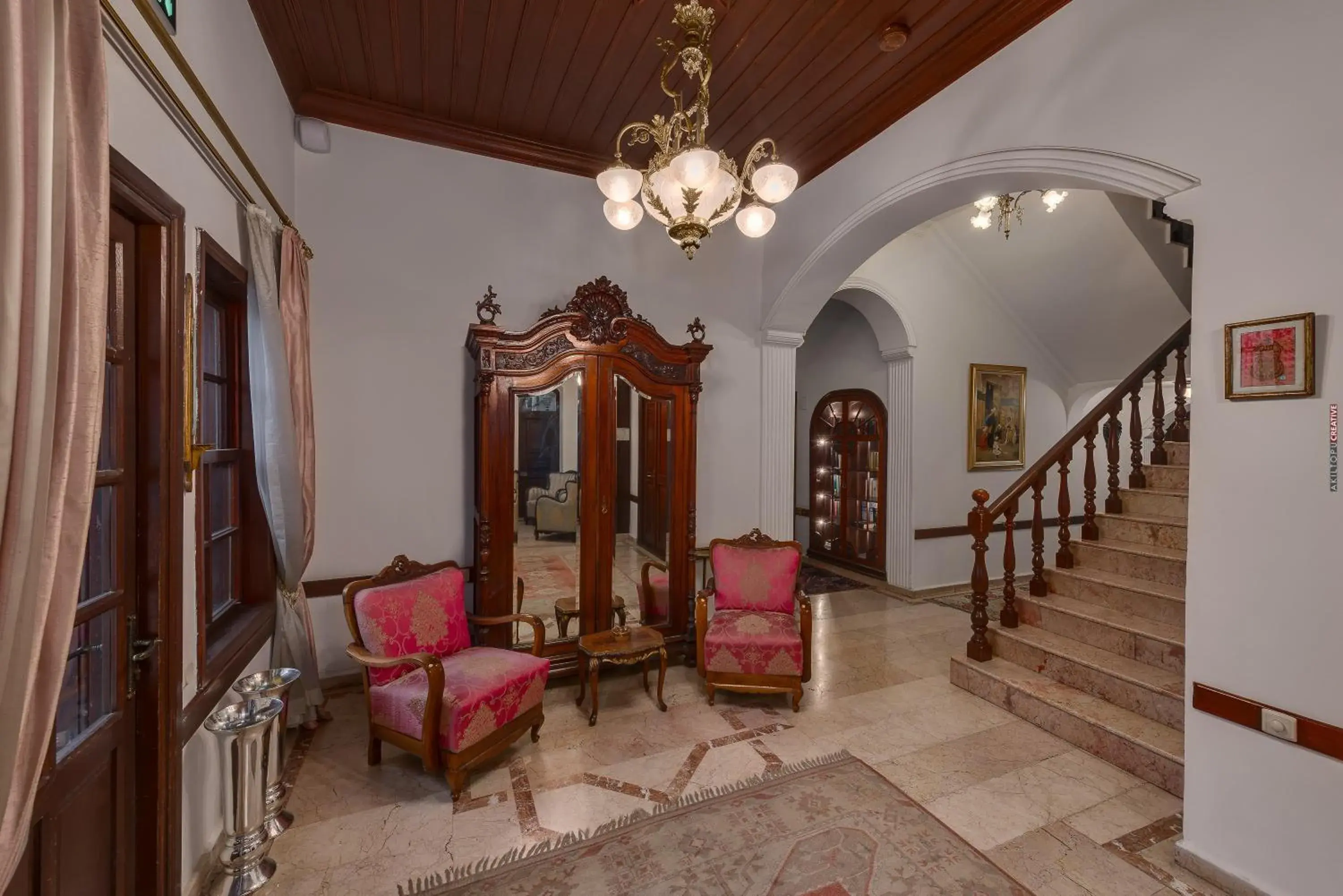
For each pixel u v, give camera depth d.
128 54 1.44
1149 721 2.85
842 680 3.75
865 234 3.76
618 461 3.74
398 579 2.97
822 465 7.30
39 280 0.83
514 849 2.17
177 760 1.72
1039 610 3.74
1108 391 7.08
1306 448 1.77
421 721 2.48
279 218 2.94
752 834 2.26
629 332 3.73
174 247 1.71
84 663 1.49
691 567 3.99
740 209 4.60
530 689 2.80
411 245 3.71
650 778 2.64
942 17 2.66
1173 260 4.52
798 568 3.80
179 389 1.74
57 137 0.89
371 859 2.12
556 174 4.10
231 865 1.87
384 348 3.65
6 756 0.84
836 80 3.13
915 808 2.43
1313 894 1.77
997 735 3.05
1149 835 2.27
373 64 3.07
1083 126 2.40
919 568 5.84
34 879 1.24
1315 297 1.74
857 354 6.68
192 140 1.87
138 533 1.65
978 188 3.06
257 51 2.65
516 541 3.49
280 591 2.91
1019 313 6.21
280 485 2.70
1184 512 3.98
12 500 0.80
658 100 3.38
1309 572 1.77
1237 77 1.92
